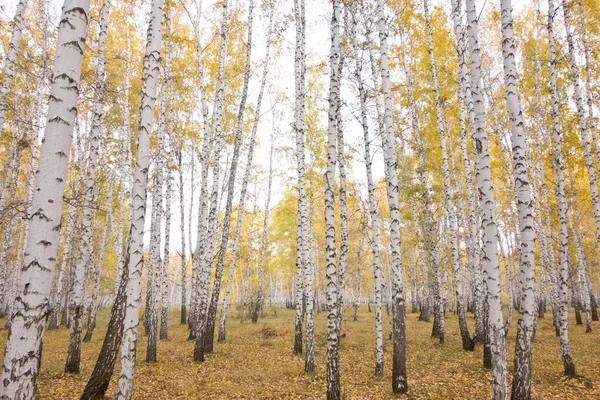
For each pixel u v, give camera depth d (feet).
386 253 90.58
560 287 29.81
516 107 19.56
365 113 35.81
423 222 56.85
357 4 31.91
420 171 49.16
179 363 33.53
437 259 54.95
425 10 42.42
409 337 47.60
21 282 9.58
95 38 45.09
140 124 17.35
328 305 22.16
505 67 19.98
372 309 119.24
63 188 10.47
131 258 16.39
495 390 16.78
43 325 9.78
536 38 47.24
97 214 59.52
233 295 163.32
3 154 53.31
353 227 79.41
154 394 24.04
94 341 47.50
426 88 48.19
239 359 35.47
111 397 22.47
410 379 27.96
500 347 17.03
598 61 41.37
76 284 29.60
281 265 108.68
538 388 25.49
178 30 51.47
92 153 30.04
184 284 72.18
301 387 25.98
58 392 23.44
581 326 58.18
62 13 11.09
